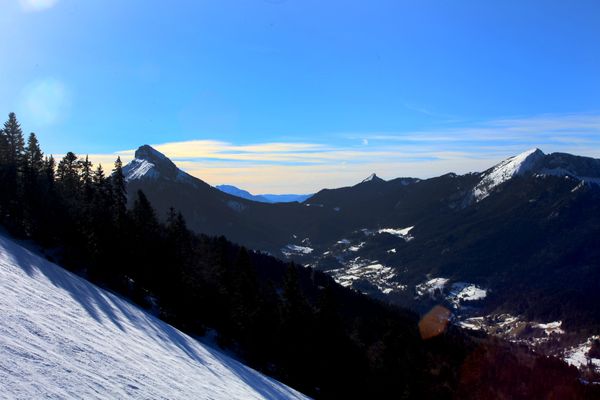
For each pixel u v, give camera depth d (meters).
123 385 15.81
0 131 86.31
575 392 89.94
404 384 60.62
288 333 57.69
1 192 67.19
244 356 54.22
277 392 34.88
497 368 88.75
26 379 11.83
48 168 78.50
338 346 58.94
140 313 38.25
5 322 16.06
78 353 16.91
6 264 30.52
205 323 58.88
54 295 27.25
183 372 23.64
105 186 75.06
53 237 61.59
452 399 66.56
